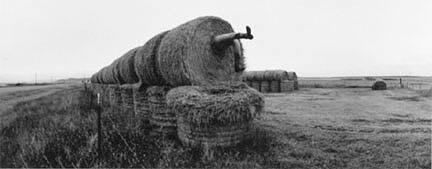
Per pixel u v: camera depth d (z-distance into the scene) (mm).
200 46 6289
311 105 12867
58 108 10609
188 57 6062
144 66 7383
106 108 10461
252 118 5516
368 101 14352
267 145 5602
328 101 14609
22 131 6594
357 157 5039
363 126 7707
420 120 8680
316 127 7574
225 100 5203
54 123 7324
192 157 4961
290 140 6113
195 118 5215
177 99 5496
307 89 27344
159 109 6695
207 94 5543
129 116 8242
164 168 4457
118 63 11195
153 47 7160
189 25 6312
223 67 6836
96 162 4617
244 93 5590
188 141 5488
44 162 4785
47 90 24734
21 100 14148
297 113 10242
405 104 12758
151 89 6953
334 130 7195
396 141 6039
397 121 8531
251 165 4602
